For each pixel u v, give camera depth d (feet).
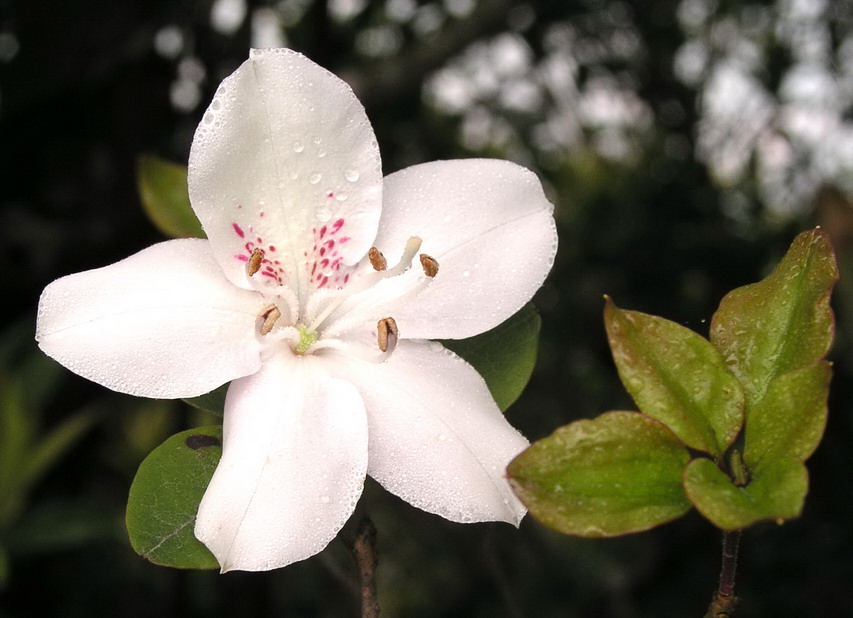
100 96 0.66
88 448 0.71
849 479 0.77
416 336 0.30
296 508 0.26
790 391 0.23
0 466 0.58
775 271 0.25
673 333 0.24
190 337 0.28
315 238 0.31
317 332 0.31
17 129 0.66
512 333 0.32
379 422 0.29
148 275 0.28
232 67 0.67
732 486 0.21
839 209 0.70
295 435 0.27
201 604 0.78
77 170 0.67
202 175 0.29
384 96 0.66
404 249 0.30
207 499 0.25
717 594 0.24
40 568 0.72
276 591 0.77
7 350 0.61
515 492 0.22
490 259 0.31
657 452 0.23
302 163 0.30
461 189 0.31
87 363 0.26
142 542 0.26
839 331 0.70
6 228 0.66
